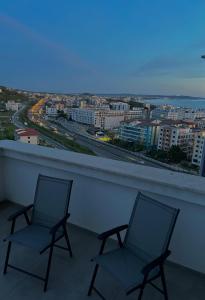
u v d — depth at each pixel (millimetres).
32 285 1860
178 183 1966
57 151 2910
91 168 2381
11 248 2316
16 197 3297
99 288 1842
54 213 2141
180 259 2119
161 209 1676
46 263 2119
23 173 3127
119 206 2391
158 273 1567
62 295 1770
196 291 1850
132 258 1729
